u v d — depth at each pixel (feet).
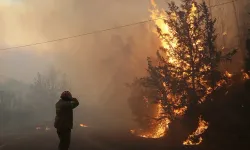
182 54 85.66
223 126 72.49
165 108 90.07
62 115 21.02
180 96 88.28
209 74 83.35
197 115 82.64
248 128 66.85
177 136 84.84
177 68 87.04
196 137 77.10
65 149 20.98
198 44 85.81
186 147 68.74
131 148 71.67
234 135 67.62
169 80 88.17
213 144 67.77
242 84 80.02
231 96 78.64
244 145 61.11
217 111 77.82
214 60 83.35
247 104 72.74
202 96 84.23
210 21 84.58
